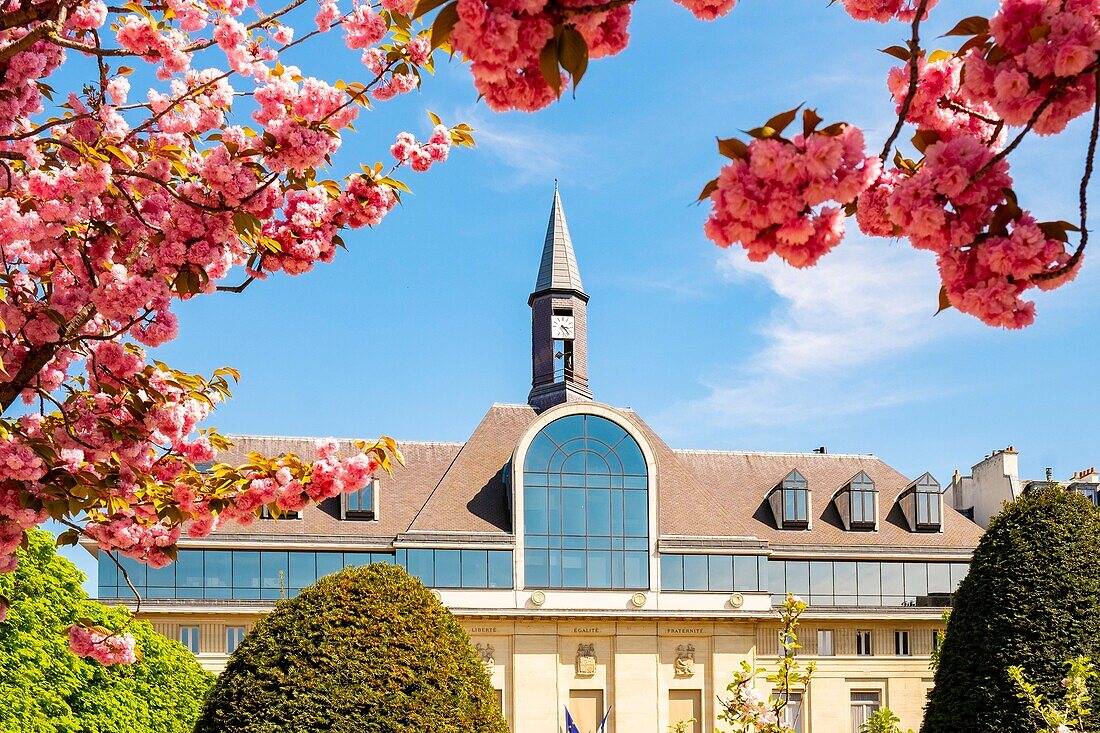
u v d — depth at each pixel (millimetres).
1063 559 28609
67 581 32719
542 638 56719
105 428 11719
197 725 24047
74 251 11492
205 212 11133
